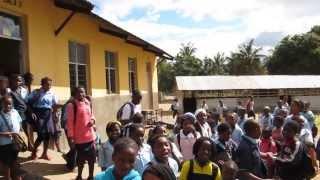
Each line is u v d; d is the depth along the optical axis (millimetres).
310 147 7961
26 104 10414
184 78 43125
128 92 22844
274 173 7953
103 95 18938
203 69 86000
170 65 85875
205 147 6051
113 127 7805
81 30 16359
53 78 13773
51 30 13688
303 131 9266
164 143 5988
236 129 9297
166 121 29828
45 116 10555
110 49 20047
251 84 42812
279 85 43281
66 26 14945
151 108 29047
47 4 13430
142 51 26219
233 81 43156
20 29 12164
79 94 9289
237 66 83438
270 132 9188
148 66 28578
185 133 8453
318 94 44219
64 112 9625
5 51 11789
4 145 8438
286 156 7695
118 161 4266
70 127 9219
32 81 12086
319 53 70062
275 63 75562
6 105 8508
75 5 13805
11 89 10367
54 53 13922
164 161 6000
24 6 12070
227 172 5848
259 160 7191
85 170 10508
